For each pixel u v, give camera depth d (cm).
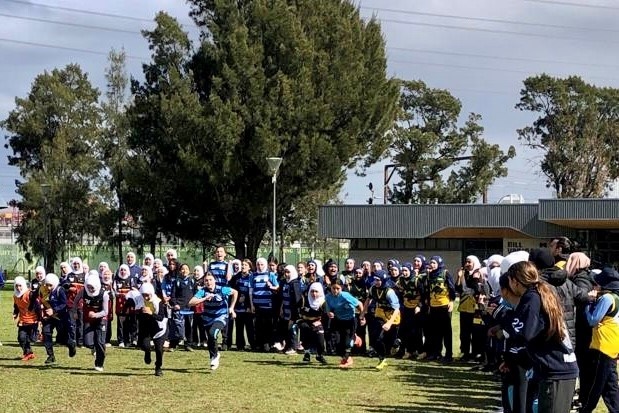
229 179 4178
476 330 1620
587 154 7506
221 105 4112
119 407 1133
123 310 1917
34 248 6134
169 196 4378
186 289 1830
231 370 1509
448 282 1673
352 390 1285
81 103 6475
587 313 970
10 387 1302
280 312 1825
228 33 4322
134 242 5134
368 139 4669
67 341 1627
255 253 4644
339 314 1558
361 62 4484
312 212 5247
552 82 7594
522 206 4481
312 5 4484
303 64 4297
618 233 4581
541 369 675
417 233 4591
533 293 677
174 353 1783
